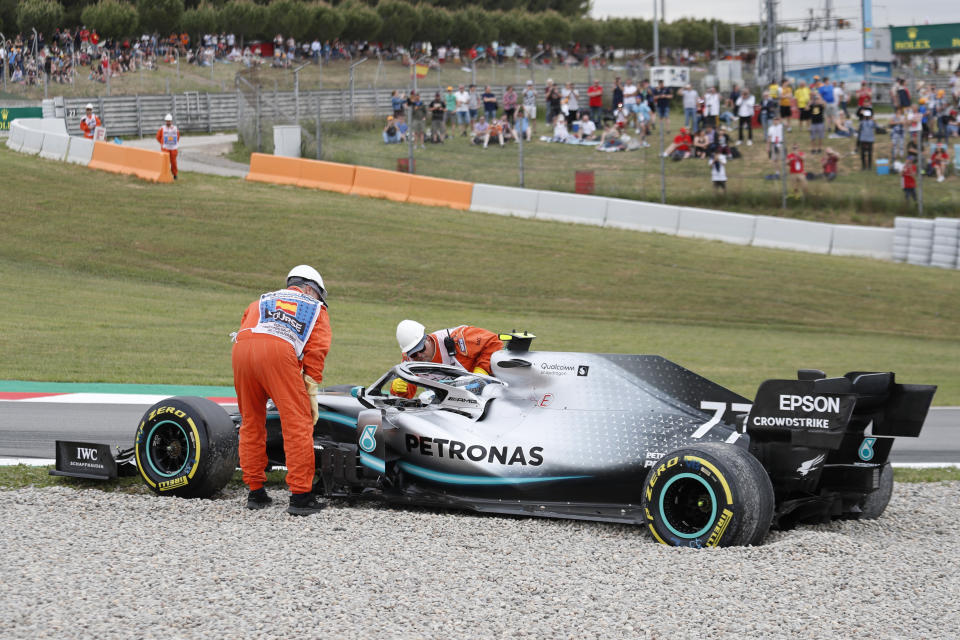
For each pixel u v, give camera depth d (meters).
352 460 9.73
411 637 6.00
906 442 15.05
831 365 22.75
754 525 8.07
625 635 6.11
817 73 67.75
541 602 6.67
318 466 10.14
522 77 67.75
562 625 6.25
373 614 6.37
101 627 6.06
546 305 29.28
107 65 63.19
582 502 9.11
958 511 10.31
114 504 9.40
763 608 6.62
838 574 7.38
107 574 7.09
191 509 9.24
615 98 55.41
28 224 35.16
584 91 66.19
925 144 46.16
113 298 27.45
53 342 21.42
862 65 66.31
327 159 47.88
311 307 9.37
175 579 6.99
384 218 37.59
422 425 9.79
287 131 48.12
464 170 46.66
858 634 6.20
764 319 28.98
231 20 85.12
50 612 6.30
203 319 25.34
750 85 66.38
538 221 39.06
